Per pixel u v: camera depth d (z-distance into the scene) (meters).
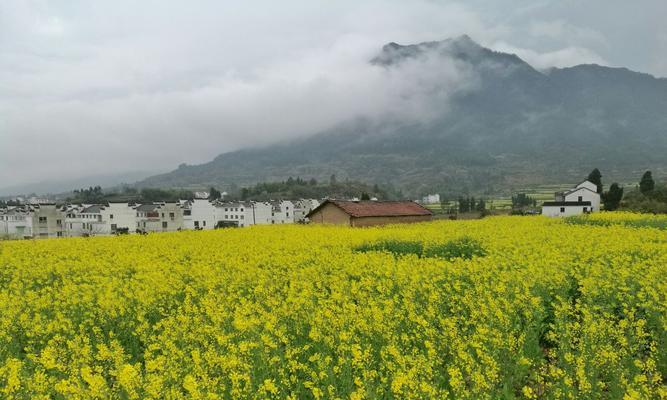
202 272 18.39
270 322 11.06
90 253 26.70
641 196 76.69
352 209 50.78
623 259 18.31
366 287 15.04
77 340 10.86
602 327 10.37
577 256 19.89
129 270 21.27
